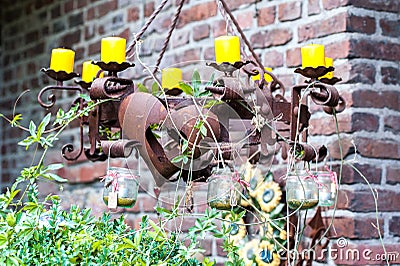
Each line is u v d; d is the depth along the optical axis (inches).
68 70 70.9
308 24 96.0
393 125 91.5
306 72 69.4
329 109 76.1
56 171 139.4
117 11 131.5
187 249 63.7
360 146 88.9
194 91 66.1
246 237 99.1
